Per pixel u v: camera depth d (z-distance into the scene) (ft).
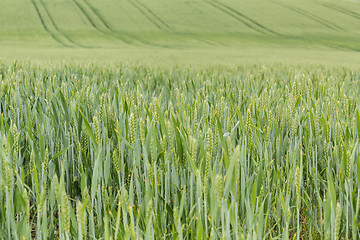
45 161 6.73
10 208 5.38
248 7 243.40
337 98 13.48
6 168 5.58
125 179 7.81
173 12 224.94
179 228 4.97
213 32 194.18
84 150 8.41
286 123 9.84
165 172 6.73
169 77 25.90
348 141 7.39
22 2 223.92
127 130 8.18
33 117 9.77
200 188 5.27
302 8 247.50
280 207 6.87
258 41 178.40
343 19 226.99
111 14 213.87
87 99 10.40
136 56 73.56
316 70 35.55
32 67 27.48
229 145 5.99
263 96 10.71
